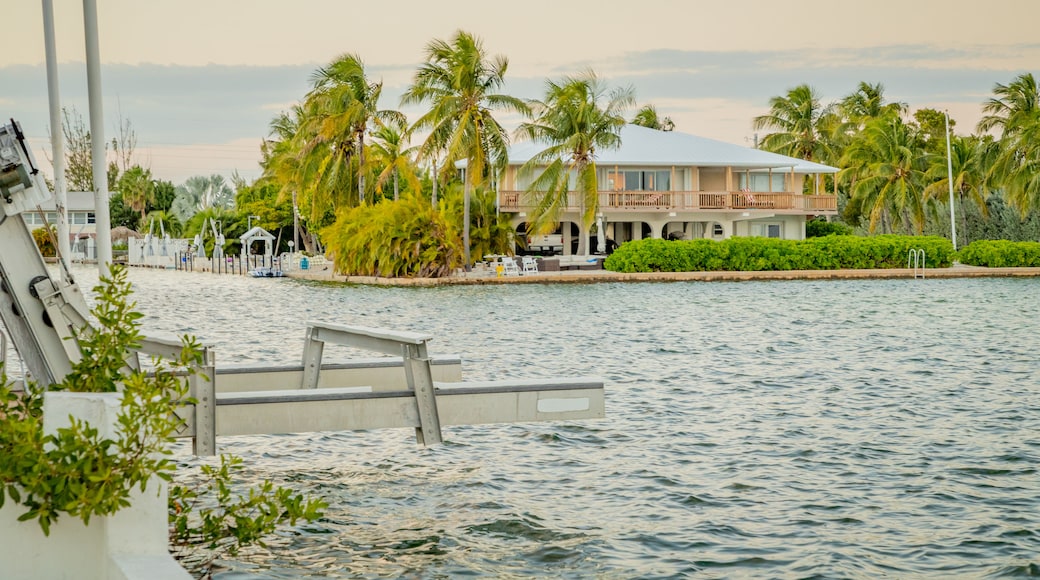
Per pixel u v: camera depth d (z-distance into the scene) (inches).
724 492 399.9
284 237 3747.5
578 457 459.8
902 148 2945.4
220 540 328.5
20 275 320.5
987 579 303.7
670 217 2630.4
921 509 375.6
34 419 200.7
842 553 326.0
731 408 589.9
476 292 1756.9
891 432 518.0
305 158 2598.4
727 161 2613.2
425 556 321.4
